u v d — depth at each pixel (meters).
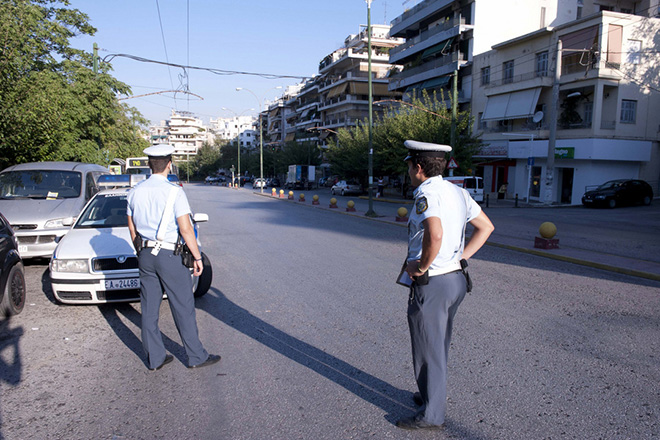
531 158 28.14
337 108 66.56
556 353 4.38
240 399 3.55
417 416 3.08
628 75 27.08
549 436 2.99
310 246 11.10
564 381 3.78
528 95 30.38
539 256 9.95
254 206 26.41
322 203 29.69
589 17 26.78
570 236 12.80
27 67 12.03
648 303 6.12
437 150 2.89
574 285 7.16
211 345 4.69
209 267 6.34
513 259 9.54
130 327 5.22
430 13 41.00
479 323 5.27
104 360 4.31
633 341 4.69
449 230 2.86
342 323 5.34
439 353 2.96
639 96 27.47
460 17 36.22
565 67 28.69
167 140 148.38
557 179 29.89
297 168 56.50
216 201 31.44
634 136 27.67
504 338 4.78
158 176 3.97
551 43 29.50
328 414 3.31
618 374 3.91
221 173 114.12
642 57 27.33
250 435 3.05
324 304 6.12
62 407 3.45
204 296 6.57
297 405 3.45
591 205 24.33
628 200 24.34
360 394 3.62
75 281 5.45
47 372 4.06
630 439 2.95
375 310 5.84
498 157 32.59
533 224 16.06
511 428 3.09
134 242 3.93
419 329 2.96
